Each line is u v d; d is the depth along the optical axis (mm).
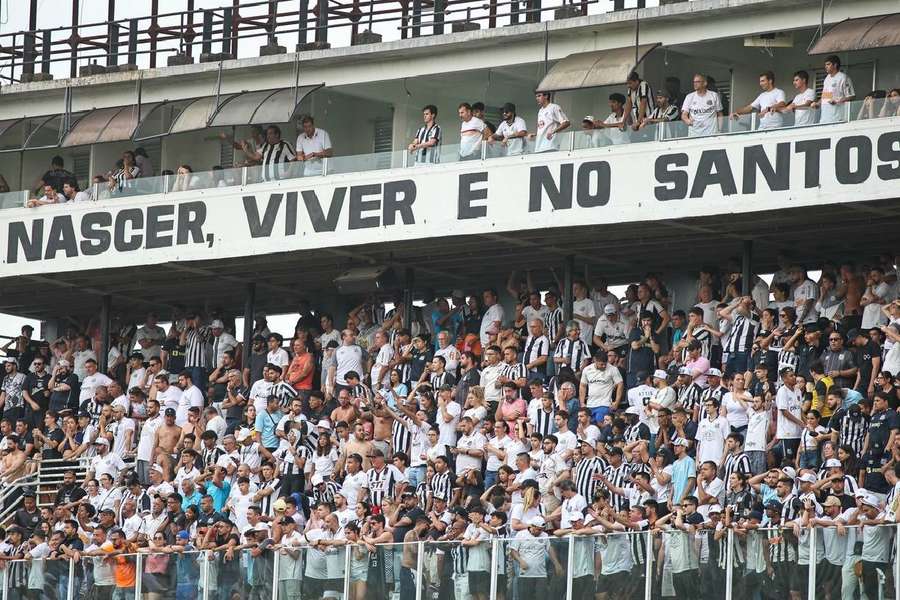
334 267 54438
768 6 47812
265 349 53219
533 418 44969
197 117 54344
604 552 37844
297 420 47844
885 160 44000
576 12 51906
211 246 53125
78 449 52688
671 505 41094
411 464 46656
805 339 43875
